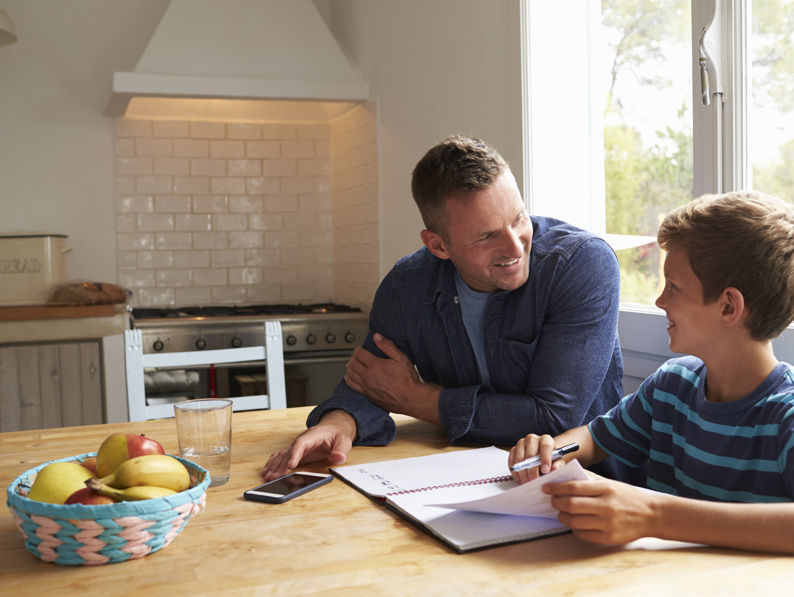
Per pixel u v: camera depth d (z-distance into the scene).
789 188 1.57
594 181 2.27
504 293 1.46
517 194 1.36
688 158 1.92
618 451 1.29
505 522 0.96
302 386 3.41
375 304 1.66
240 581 0.82
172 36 3.16
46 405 3.10
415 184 1.41
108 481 0.92
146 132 3.78
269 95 3.24
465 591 0.78
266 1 3.28
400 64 3.08
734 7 1.63
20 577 0.84
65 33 3.67
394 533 0.96
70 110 3.69
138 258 3.80
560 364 1.40
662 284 2.02
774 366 1.08
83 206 3.72
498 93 2.37
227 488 1.17
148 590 0.80
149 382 3.22
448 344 1.56
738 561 0.83
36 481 0.92
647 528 0.87
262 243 3.96
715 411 1.10
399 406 1.50
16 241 3.14
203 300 3.89
